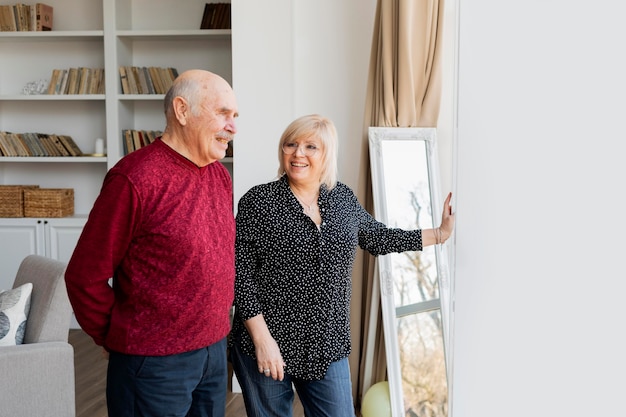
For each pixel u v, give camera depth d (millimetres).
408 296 4008
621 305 329
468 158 547
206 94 2049
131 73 6520
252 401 2449
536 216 413
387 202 4125
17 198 6562
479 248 518
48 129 6957
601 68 344
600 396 347
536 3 407
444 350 4023
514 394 452
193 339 2076
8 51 6930
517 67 436
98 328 2082
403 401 3918
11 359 3090
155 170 2004
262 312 2410
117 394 2092
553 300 394
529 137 421
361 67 4656
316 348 2396
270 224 2381
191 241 2021
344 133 4695
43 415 3189
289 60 4570
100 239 1964
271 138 4605
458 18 586
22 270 3699
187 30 6383
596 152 348
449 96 4547
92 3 6805
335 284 2432
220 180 2240
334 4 4645
